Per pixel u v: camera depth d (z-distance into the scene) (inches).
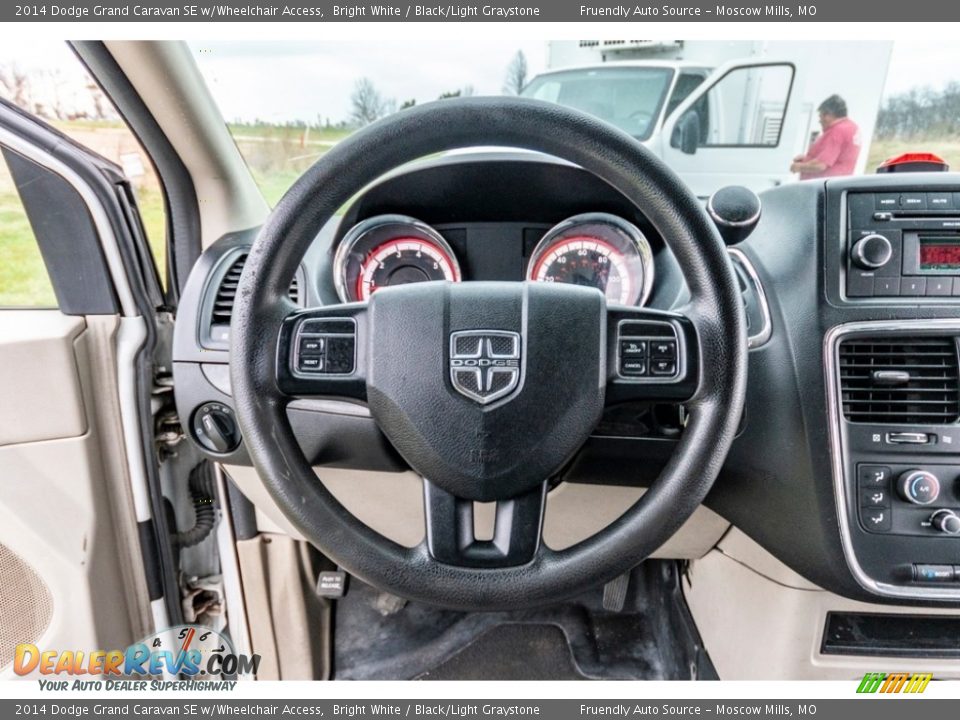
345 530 21.3
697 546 35.0
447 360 21.8
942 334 26.6
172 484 38.3
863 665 30.8
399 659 45.7
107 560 35.3
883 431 27.0
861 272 27.2
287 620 42.1
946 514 26.5
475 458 21.6
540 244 31.6
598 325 22.2
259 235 21.2
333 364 22.5
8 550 34.3
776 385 27.9
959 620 29.5
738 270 30.5
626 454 29.0
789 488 28.0
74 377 32.4
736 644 34.4
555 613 48.6
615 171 20.8
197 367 31.0
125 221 32.1
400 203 32.7
